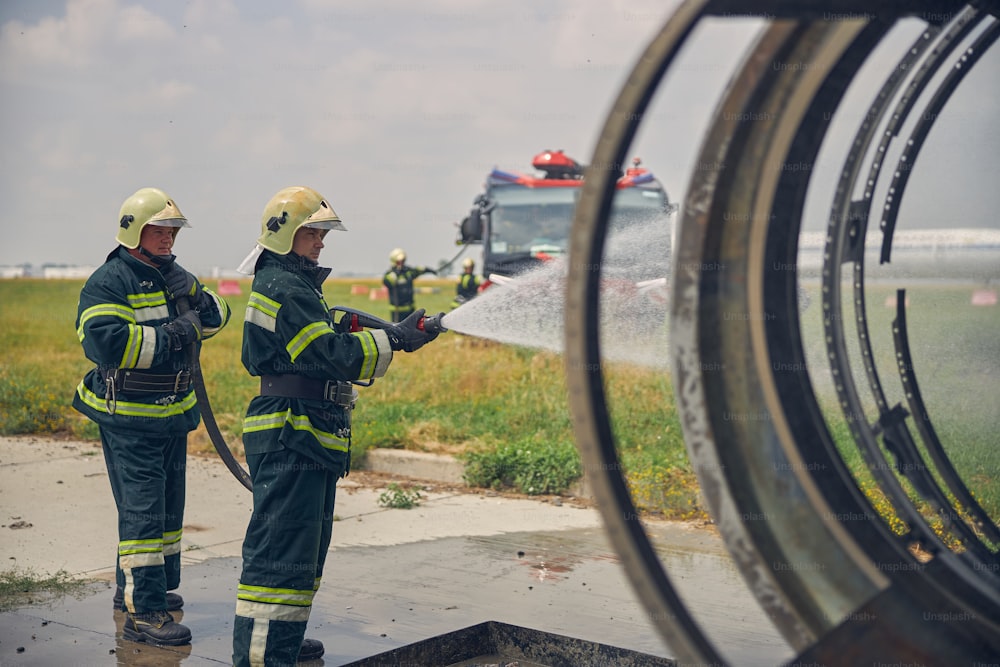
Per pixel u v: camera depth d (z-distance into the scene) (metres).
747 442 1.98
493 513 6.25
